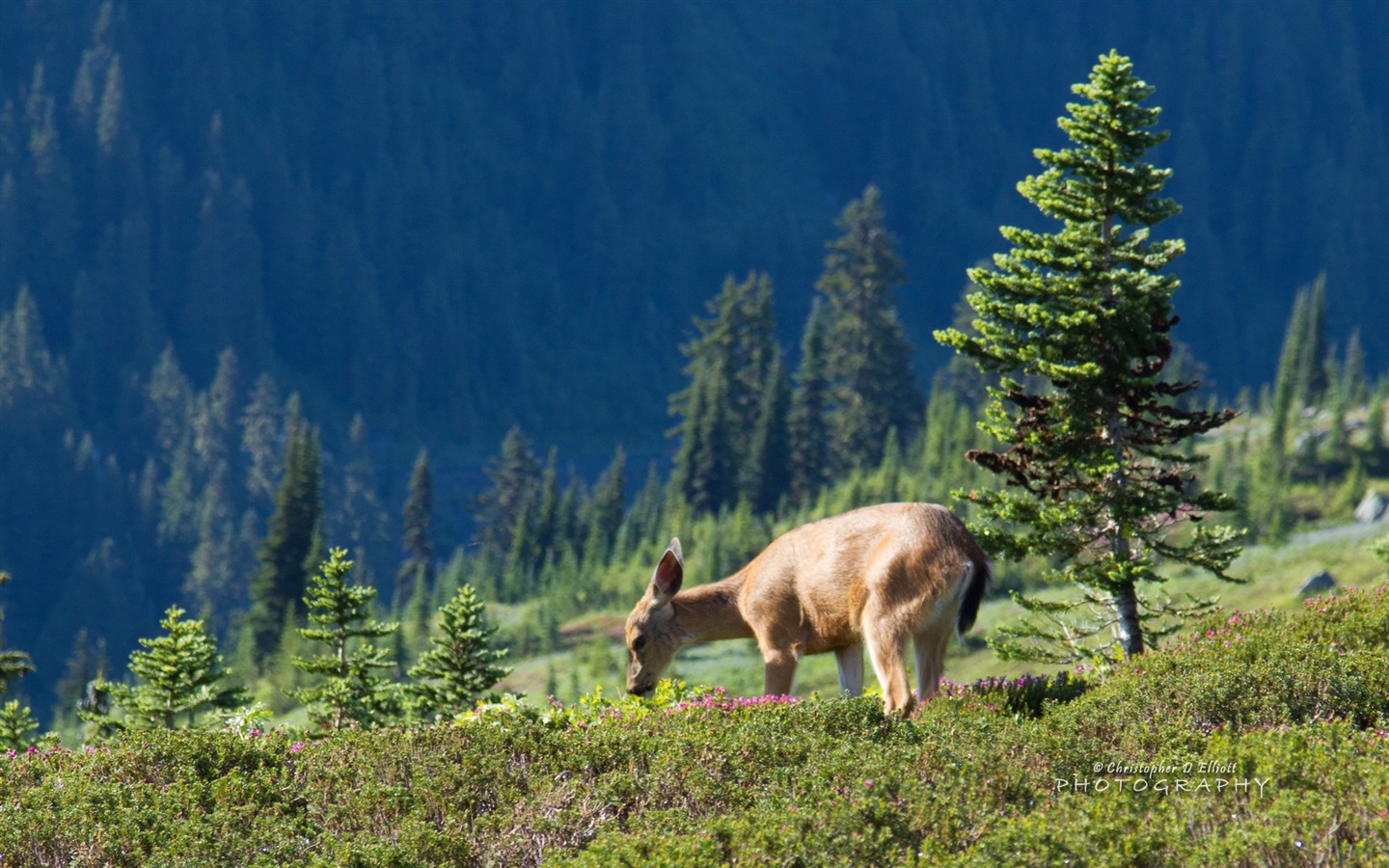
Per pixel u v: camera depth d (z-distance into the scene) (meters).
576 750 34.69
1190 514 66.75
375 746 36.06
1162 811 28.42
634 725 37.97
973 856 26.05
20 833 29.92
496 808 32.06
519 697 47.00
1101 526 67.19
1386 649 39.97
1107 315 64.94
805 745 33.81
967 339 67.56
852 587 44.47
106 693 67.25
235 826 31.36
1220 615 52.94
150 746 36.31
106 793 32.88
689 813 31.02
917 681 43.09
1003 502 67.56
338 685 66.31
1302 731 31.86
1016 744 33.28
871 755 32.19
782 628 46.56
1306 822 26.30
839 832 27.95
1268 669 36.47
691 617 49.09
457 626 68.25
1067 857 25.95
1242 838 25.66
